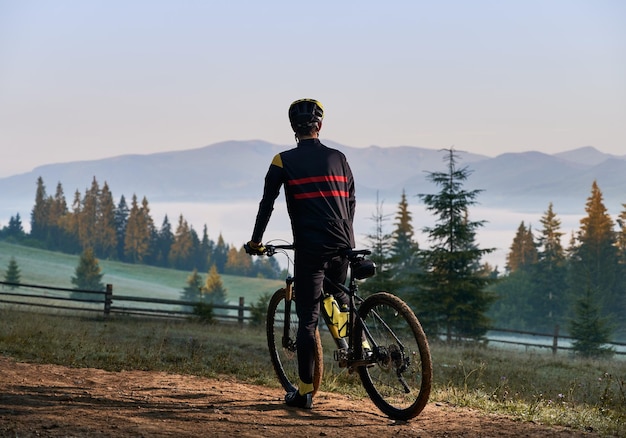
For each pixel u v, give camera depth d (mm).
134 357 8047
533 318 118938
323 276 5191
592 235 120062
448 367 12742
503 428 4742
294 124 5355
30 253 173625
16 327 12031
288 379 6277
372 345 4988
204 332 20328
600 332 40656
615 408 6367
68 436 3871
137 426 4203
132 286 159375
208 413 4766
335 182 5180
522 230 165375
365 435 4418
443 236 35719
